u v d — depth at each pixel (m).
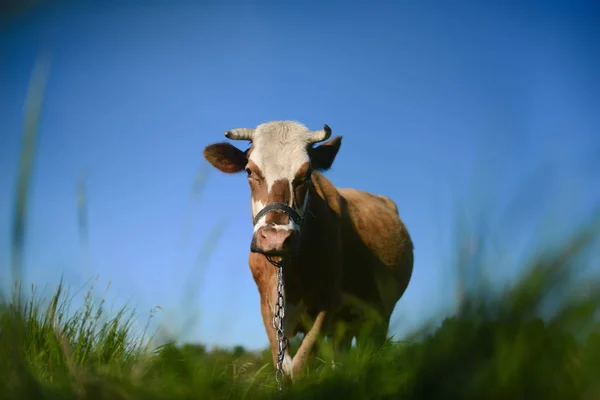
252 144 5.66
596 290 1.42
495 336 1.66
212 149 5.90
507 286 1.58
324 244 5.71
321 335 5.56
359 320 6.78
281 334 4.84
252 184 5.33
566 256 1.41
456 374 1.83
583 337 1.56
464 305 1.65
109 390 2.37
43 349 3.36
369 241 7.03
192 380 2.66
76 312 3.81
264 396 2.96
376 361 2.60
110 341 3.73
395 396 2.12
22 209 1.31
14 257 1.31
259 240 4.81
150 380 2.84
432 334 1.91
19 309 2.04
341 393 2.46
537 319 1.56
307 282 5.57
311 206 5.63
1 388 2.24
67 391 2.49
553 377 1.65
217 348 3.02
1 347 2.61
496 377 1.70
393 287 7.38
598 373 1.58
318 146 5.90
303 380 3.43
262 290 5.72
